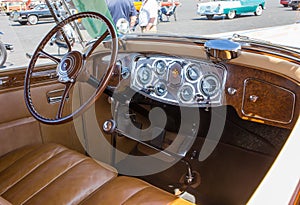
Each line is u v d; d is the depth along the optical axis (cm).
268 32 196
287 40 173
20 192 132
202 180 181
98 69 173
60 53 164
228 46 142
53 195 128
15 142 172
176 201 117
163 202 116
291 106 134
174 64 172
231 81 152
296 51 142
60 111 143
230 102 157
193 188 178
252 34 194
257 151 176
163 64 175
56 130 186
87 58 148
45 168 146
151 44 174
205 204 167
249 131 174
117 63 177
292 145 91
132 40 180
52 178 139
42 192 131
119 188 128
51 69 181
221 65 153
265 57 140
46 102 181
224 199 169
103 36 148
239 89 151
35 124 178
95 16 152
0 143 167
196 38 175
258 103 146
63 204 124
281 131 162
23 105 174
